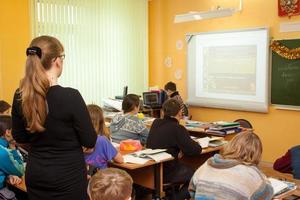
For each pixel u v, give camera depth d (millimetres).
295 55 5203
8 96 5387
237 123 4477
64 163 1838
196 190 2035
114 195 1385
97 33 6480
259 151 2035
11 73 5398
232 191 1885
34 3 5621
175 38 7020
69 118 1815
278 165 2717
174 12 6992
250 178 1924
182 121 4816
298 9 5168
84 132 1849
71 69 6172
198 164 3891
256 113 5836
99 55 6543
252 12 5742
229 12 4957
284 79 5391
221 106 6305
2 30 5301
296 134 5332
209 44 6391
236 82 6027
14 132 1893
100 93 6605
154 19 7332
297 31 5195
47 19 5781
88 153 2645
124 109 3949
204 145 3670
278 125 5543
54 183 1828
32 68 1760
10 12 5363
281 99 5449
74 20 6137
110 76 6746
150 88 6945
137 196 3832
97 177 1444
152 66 7445
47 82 1776
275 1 5430
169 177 3461
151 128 3641
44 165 1833
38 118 1756
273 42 5453
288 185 2318
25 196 2926
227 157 2047
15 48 5426
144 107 6117
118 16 6789
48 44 1803
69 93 1826
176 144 3449
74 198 1881
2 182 2773
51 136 1812
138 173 3520
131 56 7074
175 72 7082
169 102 3580
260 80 5680
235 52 5992
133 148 3523
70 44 6121
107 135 3160
